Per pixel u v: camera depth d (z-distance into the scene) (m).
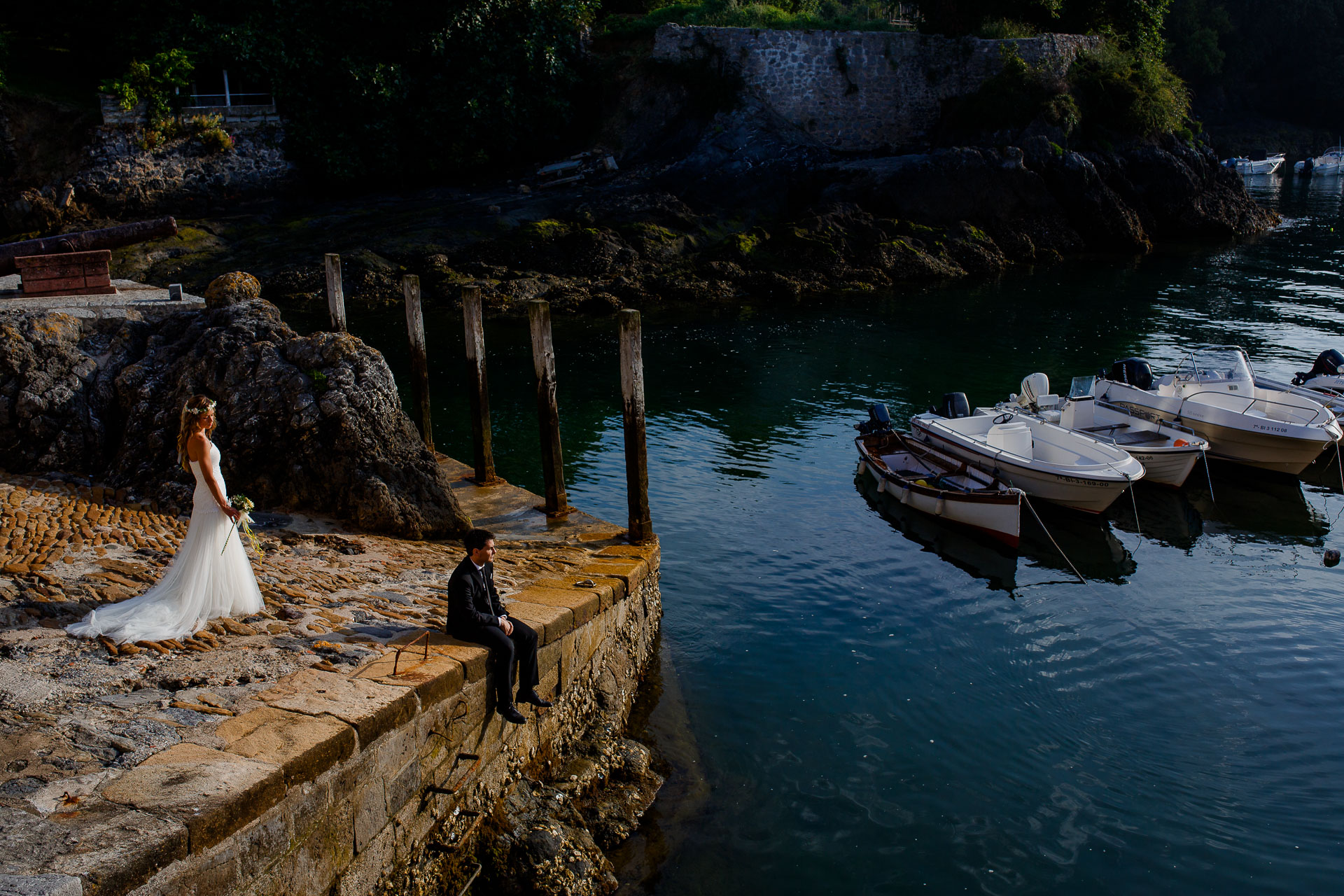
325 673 6.01
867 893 7.14
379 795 5.54
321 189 35.59
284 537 9.12
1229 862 7.52
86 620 6.27
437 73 35.31
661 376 22.17
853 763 8.72
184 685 5.69
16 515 8.50
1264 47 74.75
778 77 37.62
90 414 10.27
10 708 5.17
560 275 31.39
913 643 10.91
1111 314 28.50
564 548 10.47
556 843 6.73
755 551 13.27
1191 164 42.16
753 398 20.50
